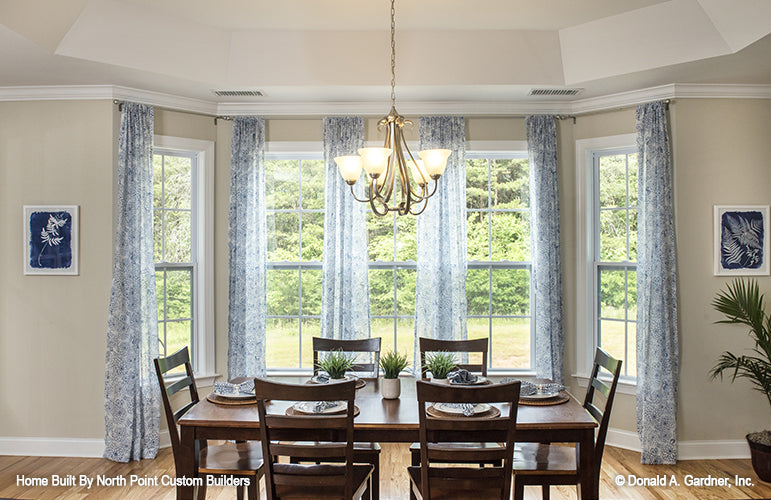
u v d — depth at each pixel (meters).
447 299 4.72
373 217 4.99
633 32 3.93
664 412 4.20
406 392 3.17
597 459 2.87
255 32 4.16
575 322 4.85
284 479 2.51
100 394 4.32
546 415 2.70
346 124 4.81
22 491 3.64
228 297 4.84
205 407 2.87
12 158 4.39
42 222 4.36
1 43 3.49
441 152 2.98
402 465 4.14
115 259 4.25
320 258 5.03
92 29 3.70
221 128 4.91
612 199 4.77
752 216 4.34
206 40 4.13
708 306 4.33
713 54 3.73
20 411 4.36
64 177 4.37
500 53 4.24
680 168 4.34
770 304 4.32
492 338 4.97
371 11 3.83
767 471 3.79
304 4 3.73
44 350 4.36
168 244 4.73
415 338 4.73
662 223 4.25
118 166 4.34
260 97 4.68
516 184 5.00
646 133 4.36
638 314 4.38
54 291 4.36
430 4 3.72
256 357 4.72
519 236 5.00
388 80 4.33
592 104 4.72
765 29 3.36
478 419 2.43
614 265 4.72
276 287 5.00
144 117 4.43
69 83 4.27
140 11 3.79
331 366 3.16
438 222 4.72
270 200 5.03
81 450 4.32
